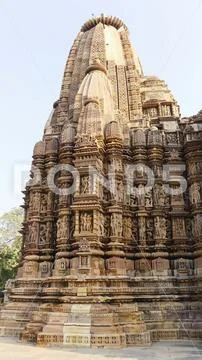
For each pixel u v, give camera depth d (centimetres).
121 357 1155
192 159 2006
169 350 1302
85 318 1400
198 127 2089
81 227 1734
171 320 1598
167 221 1962
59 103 2722
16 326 1703
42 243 1983
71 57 2988
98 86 2258
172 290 1708
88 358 1131
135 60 2967
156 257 1827
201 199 1900
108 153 2008
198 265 1772
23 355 1184
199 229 1841
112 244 1738
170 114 2567
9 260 4097
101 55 2716
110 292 1557
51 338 1368
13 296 1855
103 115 2148
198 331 1545
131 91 2583
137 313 1515
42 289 1747
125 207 1939
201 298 1678
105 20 3162
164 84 2795
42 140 2330
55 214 2028
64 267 1709
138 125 2347
